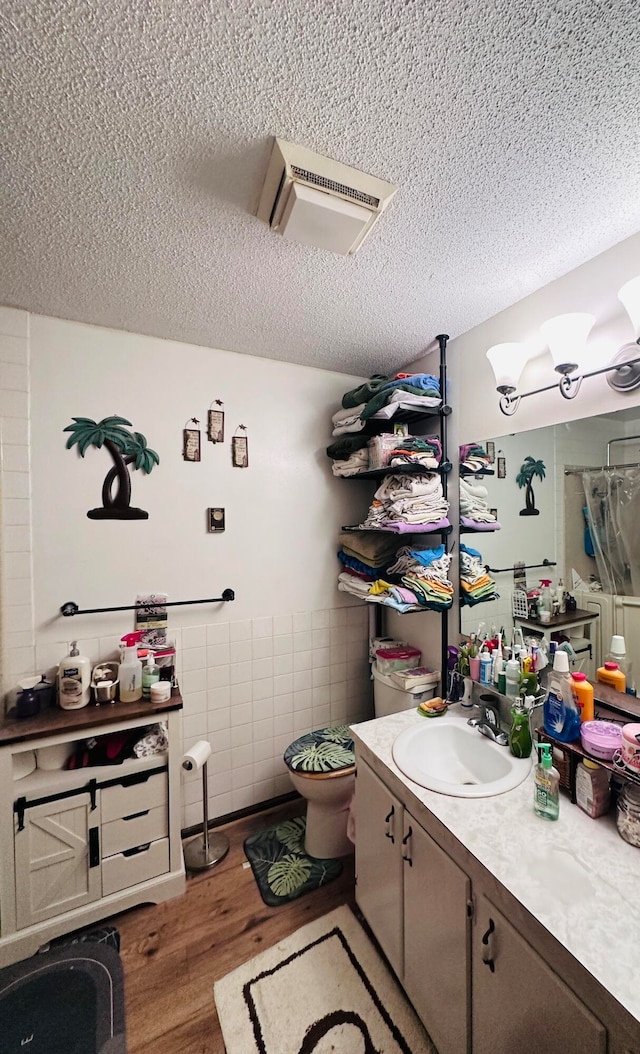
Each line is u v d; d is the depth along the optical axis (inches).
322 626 84.7
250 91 28.4
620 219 41.8
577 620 48.7
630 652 43.5
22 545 59.7
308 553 83.2
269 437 78.9
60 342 61.9
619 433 44.6
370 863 50.4
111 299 56.7
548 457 52.5
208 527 73.2
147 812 57.4
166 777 58.6
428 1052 40.3
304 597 82.8
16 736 50.3
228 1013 44.2
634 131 32.1
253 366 76.9
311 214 37.1
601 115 30.7
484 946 32.4
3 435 58.5
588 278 47.9
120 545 66.6
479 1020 33.3
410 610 63.2
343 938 52.4
